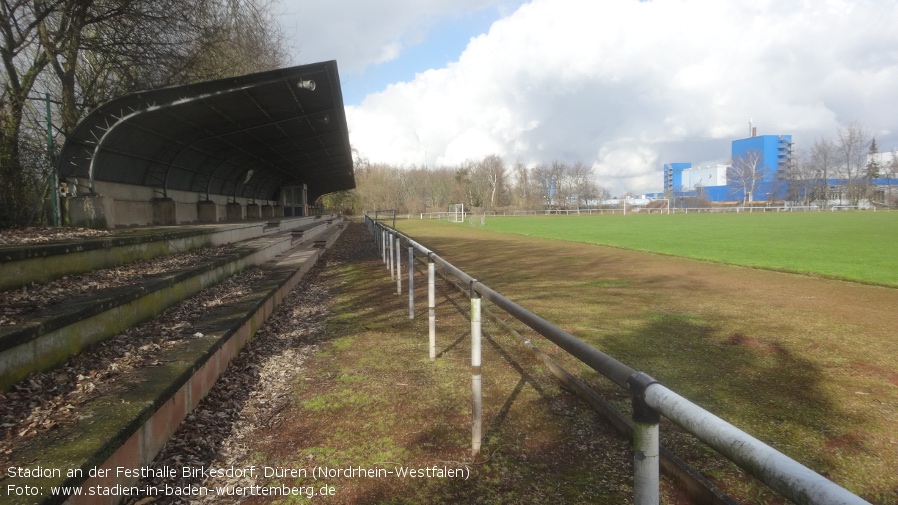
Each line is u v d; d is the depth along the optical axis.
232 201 25.25
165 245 8.21
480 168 98.56
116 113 10.56
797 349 5.48
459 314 7.43
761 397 4.05
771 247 18.30
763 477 0.99
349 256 16.75
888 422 3.57
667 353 5.31
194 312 5.68
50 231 8.37
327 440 3.40
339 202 76.88
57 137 12.72
